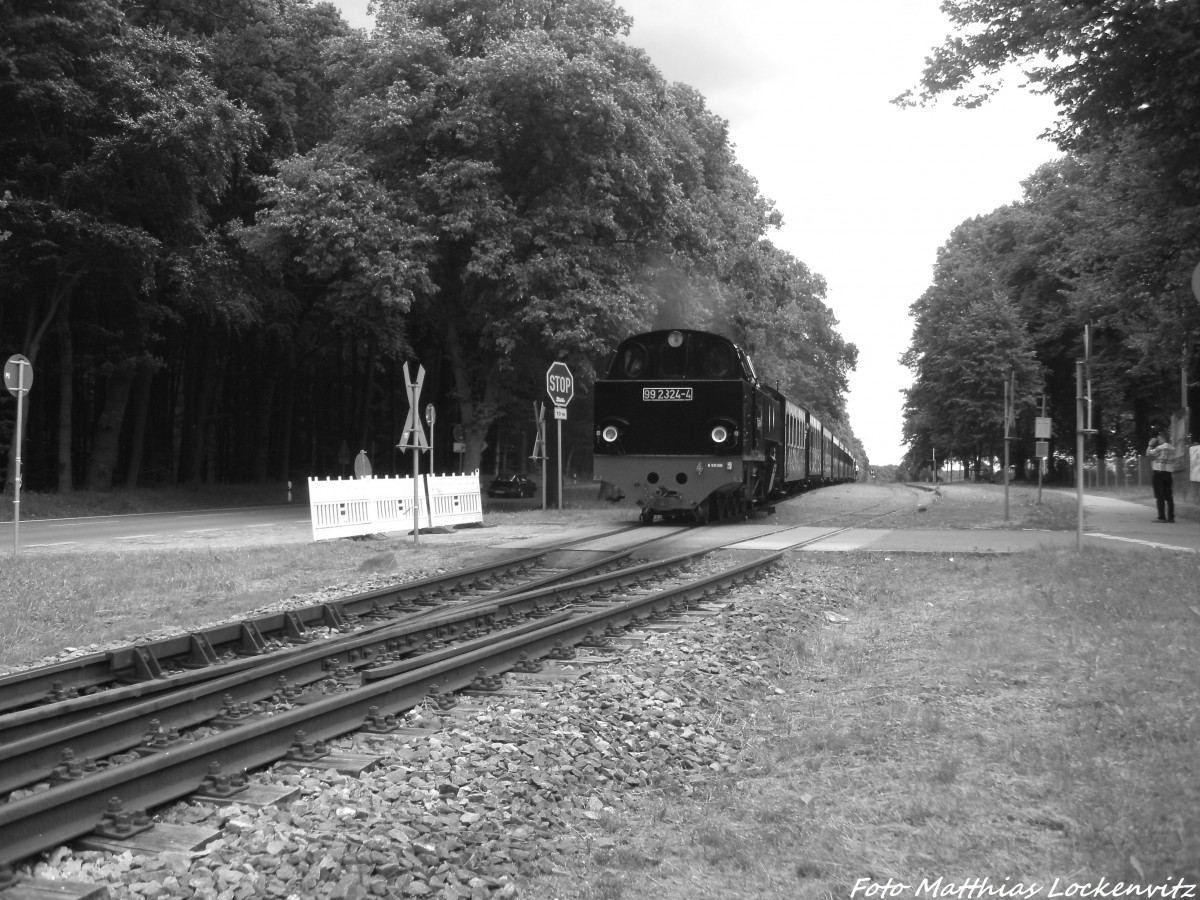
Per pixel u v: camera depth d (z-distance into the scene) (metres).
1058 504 32.22
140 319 37.16
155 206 33.91
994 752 6.04
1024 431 63.34
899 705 7.25
